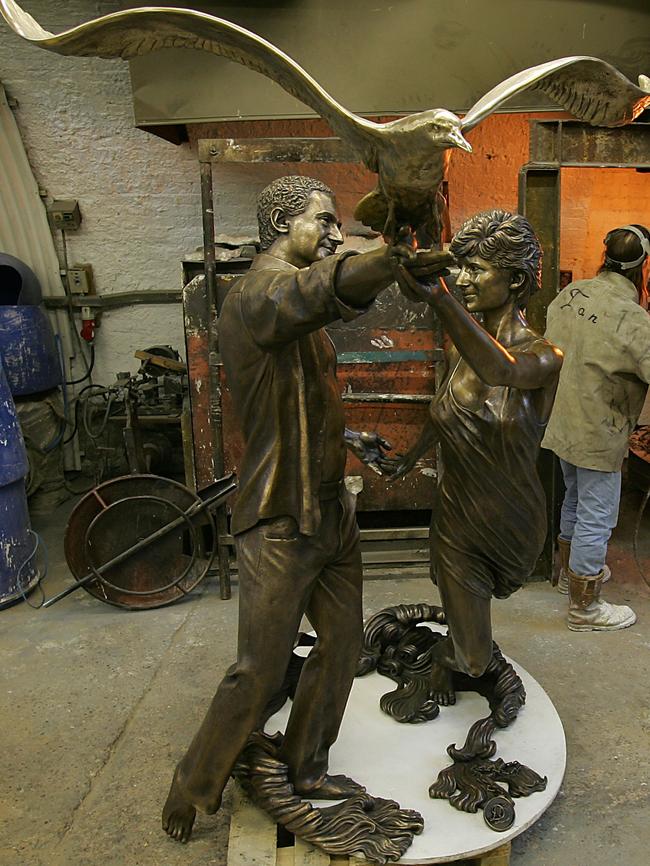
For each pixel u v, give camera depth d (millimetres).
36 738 2176
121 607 2963
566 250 4094
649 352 2479
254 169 4047
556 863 1691
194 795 1592
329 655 1611
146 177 4121
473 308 1641
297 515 1421
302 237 1384
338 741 1866
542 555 3141
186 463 3230
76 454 4410
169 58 2850
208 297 2873
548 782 1710
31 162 4094
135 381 3594
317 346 1444
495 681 2000
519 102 2859
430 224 1022
